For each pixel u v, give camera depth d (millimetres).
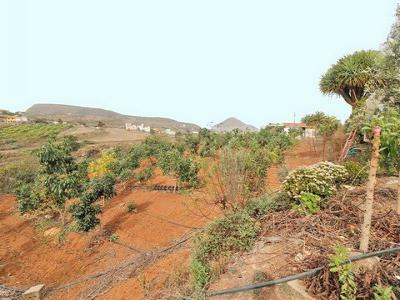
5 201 23891
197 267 5258
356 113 7465
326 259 4445
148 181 21391
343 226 5754
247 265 5352
